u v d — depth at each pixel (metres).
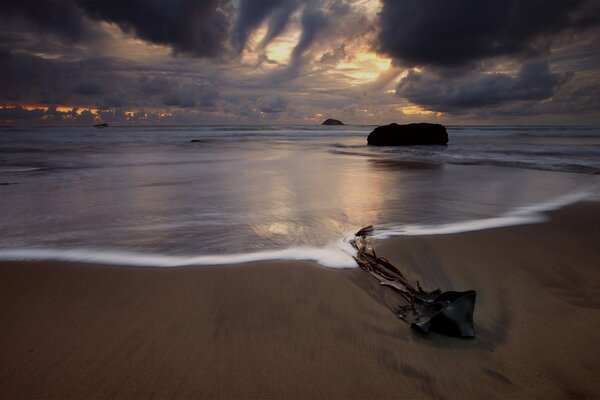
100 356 2.34
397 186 8.88
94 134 46.78
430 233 4.91
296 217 5.82
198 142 31.31
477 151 19.77
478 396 2.00
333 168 12.84
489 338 2.50
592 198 7.36
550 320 2.74
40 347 2.44
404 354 2.34
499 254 4.11
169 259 4.02
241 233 4.96
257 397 2.00
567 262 3.88
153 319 2.78
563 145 23.81
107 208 6.55
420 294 3.07
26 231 5.12
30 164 14.23
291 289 3.26
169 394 2.03
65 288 3.32
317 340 2.49
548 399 1.97
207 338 2.52
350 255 4.07
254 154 19.44
